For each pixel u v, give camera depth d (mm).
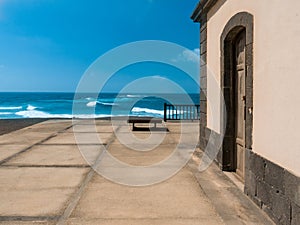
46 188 4102
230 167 5066
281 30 2938
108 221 3051
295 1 2660
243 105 4543
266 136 3277
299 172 2578
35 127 11273
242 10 4051
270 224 2990
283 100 2895
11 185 4223
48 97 69062
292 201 2656
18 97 69188
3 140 8227
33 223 3006
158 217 3152
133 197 3766
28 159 5879
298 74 2611
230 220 3082
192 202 3594
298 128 2604
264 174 3291
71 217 3150
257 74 3549
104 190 4031
